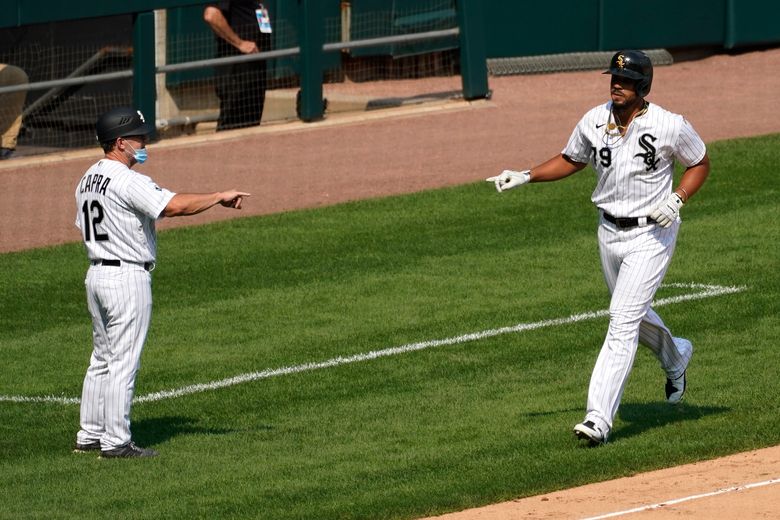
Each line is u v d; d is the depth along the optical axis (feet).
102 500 92.79
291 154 226.58
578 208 188.85
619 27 291.17
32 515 90.02
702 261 158.81
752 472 91.76
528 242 172.96
